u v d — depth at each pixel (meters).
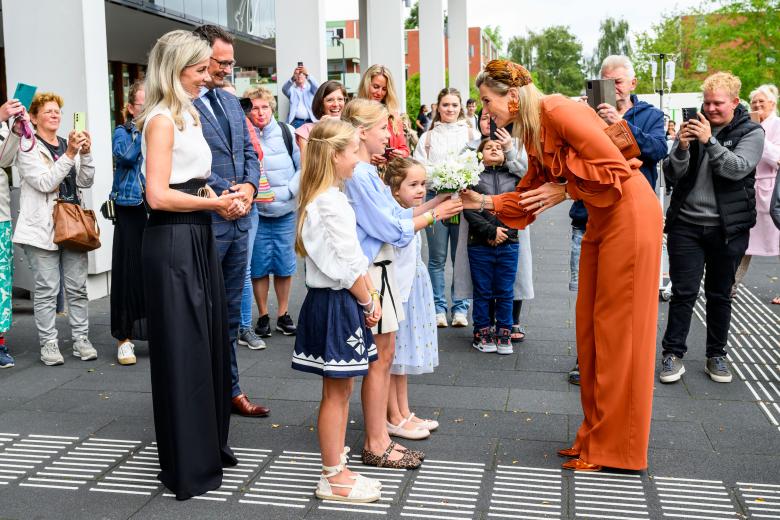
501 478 4.02
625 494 3.83
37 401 5.20
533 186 4.41
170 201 3.73
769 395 5.27
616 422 4.04
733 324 7.26
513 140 6.07
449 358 6.18
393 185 4.44
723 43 39.69
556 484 3.94
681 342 5.54
